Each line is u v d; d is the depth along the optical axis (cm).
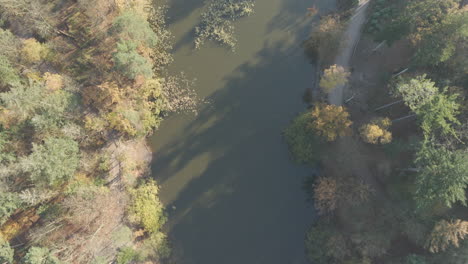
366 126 5134
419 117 4800
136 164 5916
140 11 6128
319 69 6362
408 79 5266
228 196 5897
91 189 5234
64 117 5441
